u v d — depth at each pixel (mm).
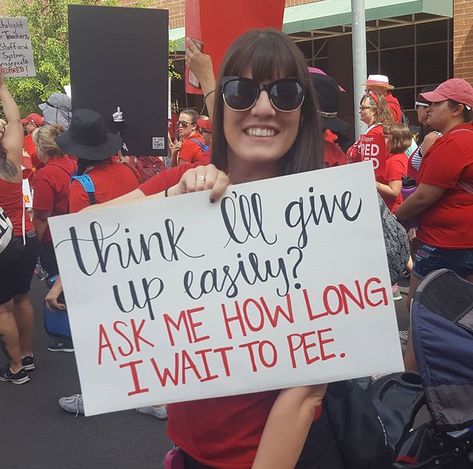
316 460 1665
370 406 1756
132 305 1594
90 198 3760
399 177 5449
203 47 2934
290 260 1566
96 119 3826
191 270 1586
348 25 10492
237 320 1577
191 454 1664
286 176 1559
